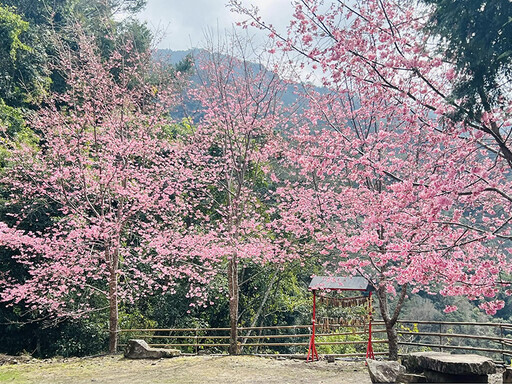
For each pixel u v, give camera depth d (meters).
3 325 14.80
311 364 10.78
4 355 13.44
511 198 6.55
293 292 19.62
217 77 13.18
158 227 14.24
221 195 17.77
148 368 10.66
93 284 15.33
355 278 10.88
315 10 7.91
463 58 6.30
